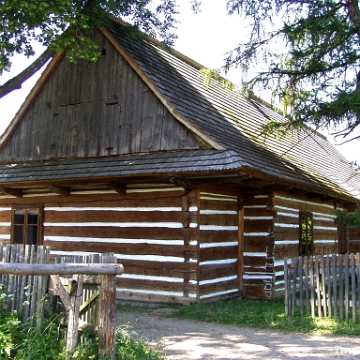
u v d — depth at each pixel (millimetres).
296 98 11047
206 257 11492
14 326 5902
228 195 12531
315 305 9531
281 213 13500
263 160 12070
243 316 9977
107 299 5777
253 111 17812
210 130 11859
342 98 10219
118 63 13039
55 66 14266
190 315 10156
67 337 5793
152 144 12086
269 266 12766
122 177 11406
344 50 10789
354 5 11094
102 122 13102
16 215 14484
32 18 11555
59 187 13023
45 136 14156
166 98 11914
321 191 14500
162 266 11586
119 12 13297
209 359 6898
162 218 11758
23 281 6273
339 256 9242
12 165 14453
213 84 15969
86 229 12984
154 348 7148
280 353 7266
